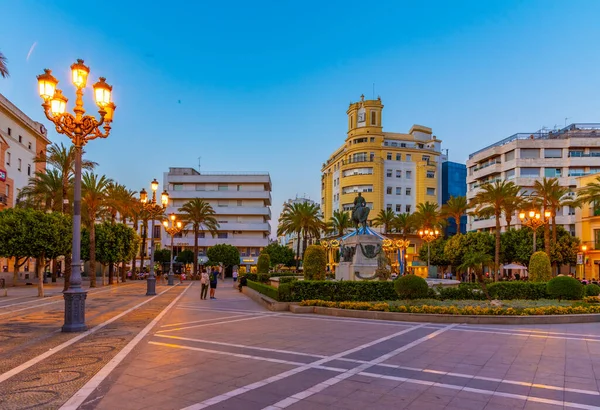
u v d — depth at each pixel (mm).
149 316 15406
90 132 12188
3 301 22359
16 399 5844
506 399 6062
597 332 12164
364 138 76125
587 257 48219
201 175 79938
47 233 28156
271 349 9375
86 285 45062
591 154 56000
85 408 5504
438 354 8977
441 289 19578
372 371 7543
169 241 79250
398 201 73938
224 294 29484
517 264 50250
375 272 22781
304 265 22891
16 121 47125
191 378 6977
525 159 56875
